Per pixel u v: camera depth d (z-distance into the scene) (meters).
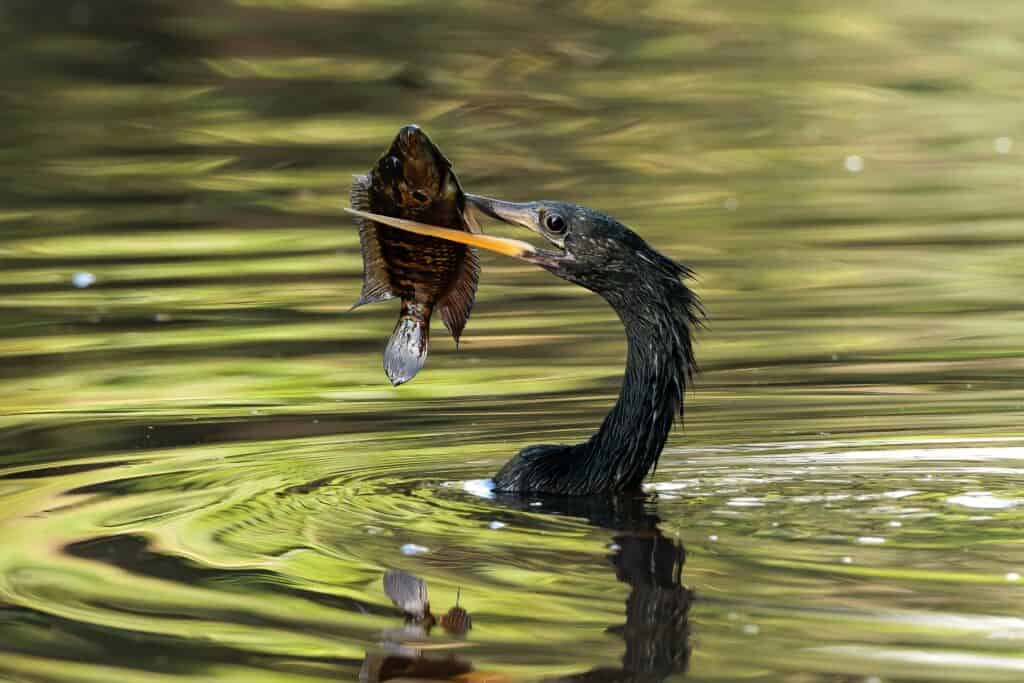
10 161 24.39
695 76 31.02
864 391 12.58
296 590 8.06
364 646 7.35
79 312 16.27
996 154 25.25
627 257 9.88
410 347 9.48
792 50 33.09
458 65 31.03
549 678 6.96
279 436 11.64
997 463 10.30
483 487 10.10
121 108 27.67
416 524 9.20
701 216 21.05
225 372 13.88
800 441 11.07
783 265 18.14
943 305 16.06
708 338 14.85
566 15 35.50
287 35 32.75
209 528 9.18
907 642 7.12
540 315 16.06
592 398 12.74
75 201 21.89
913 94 29.86
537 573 8.24
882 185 23.09
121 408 12.64
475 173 23.62
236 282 17.61
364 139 25.91
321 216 21.05
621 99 29.17
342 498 9.81
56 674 7.08
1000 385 12.69
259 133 26.27
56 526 9.28
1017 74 31.34
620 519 9.20
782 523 8.99
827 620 7.40
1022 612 7.45
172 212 21.22
